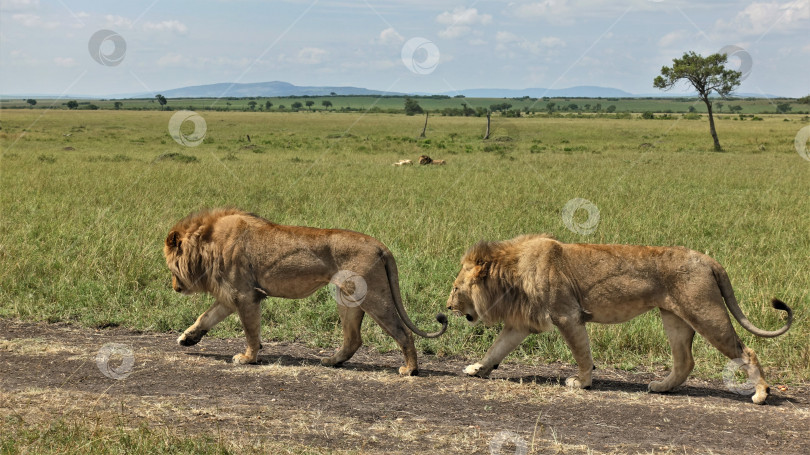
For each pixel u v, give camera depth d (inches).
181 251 247.9
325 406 199.9
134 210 517.7
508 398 211.8
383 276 231.9
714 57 1541.6
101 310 302.2
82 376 220.1
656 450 172.4
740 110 5211.6
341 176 831.7
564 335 221.5
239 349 262.1
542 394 215.9
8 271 333.7
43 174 763.4
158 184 684.1
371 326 283.4
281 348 266.4
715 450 172.7
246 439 172.2
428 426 186.1
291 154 1279.5
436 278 342.3
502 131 2233.0
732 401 212.8
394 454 166.6
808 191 723.4
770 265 371.9
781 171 950.4
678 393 221.3
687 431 185.9
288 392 211.8
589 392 219.9
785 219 525.7
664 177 846.5
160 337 275.9
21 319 289.1
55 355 241.1
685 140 1827.0
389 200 605.6
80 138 1684.3
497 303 230.5
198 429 178.5
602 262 219.0
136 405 194.7
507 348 236.1
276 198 599.8
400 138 1851.6
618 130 2281.0
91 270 343.9
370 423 187.3
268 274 238.1
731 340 209.5
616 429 186.7
